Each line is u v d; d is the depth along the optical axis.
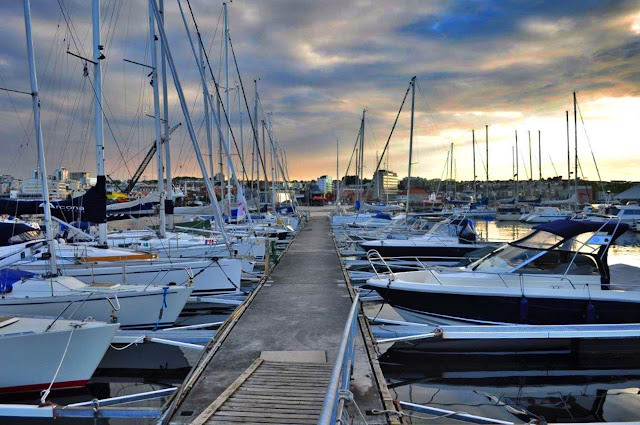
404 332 8.41
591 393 7.50
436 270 11.00
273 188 36.84
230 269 11.92
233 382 5.51
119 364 8.24
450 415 5.71
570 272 9.58
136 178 21.86
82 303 8.66
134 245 14.63
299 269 14.81
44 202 9.46
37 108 9.22
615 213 37.34
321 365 6.19
